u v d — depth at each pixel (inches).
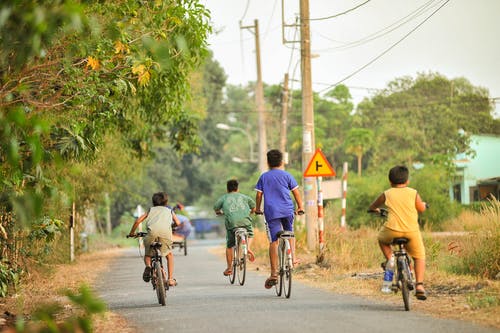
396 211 1188.5
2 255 1669.5
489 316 1090.7
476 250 1694.1
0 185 982.4
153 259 1443.2
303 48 2728.8
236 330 1013.8
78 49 1104.8
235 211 1811.0
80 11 673.0
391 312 1173.7
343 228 2596.0
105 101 1509.6
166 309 1323.8
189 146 2815.0
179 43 816.9
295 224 2957.7
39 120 642.8
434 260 1946.4
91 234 5334.6
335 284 1720.0
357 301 1357.0
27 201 666.2
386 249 1222.9
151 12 1536.7
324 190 2635.3
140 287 1860.2
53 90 1238.3
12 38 718.5
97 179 2938.0
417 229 1186.6
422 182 4933.6
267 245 3021.7
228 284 1860.2
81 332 611.2
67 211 2581.2
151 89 1946.4
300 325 1039.6
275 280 1469.0
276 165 1462.8
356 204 5002.5
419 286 1181.1
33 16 666.2
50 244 2272.4
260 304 1333.7
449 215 4822.8
